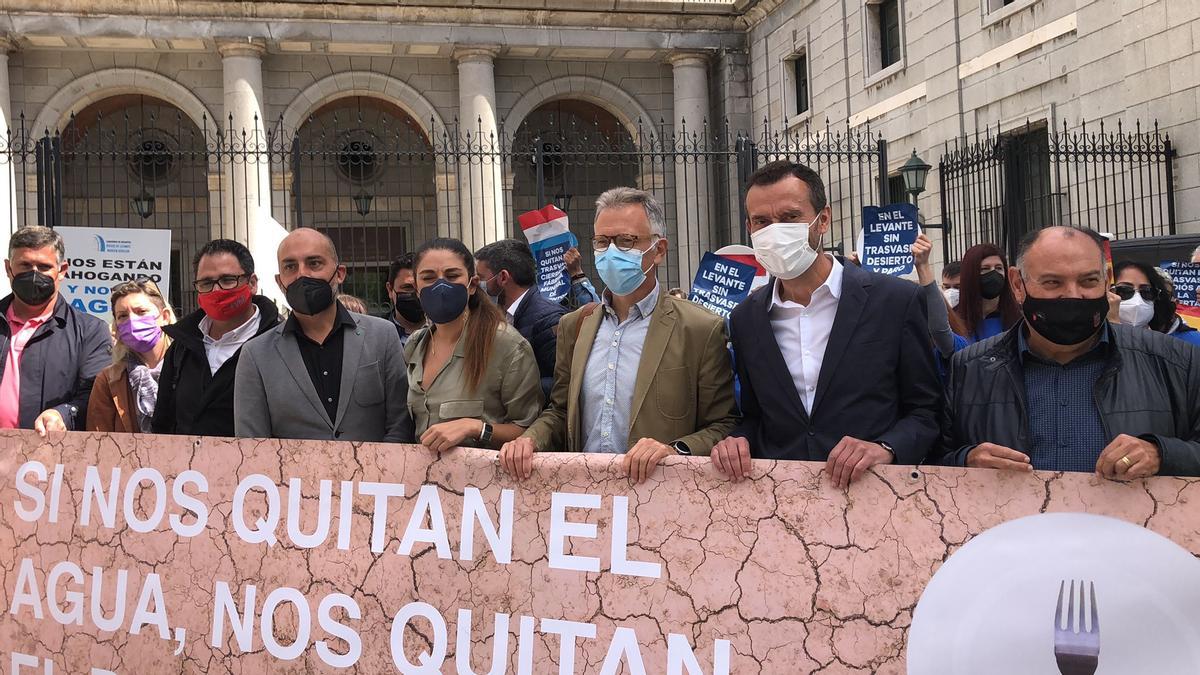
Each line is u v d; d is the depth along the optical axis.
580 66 22.09
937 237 15.75
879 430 3.08
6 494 3.90
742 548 2.87
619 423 3.47
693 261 21.38
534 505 3.11
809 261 3.20
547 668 3.06
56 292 4.67
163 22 19.17
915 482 2.70
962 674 2.63
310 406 3.75
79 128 21.69
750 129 22.00
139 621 3.63
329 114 22.97
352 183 22.84
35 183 19.70
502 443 3.48
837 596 2.76
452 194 21.06
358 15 19.86
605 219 3.49
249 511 3.48
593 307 3.86
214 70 20.36
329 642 3.34
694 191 21.48
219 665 3.49
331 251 3.82
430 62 21.19
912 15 16.48
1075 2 12.88
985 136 14.81
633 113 22.28
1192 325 6.54
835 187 18.67
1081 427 2.82
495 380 3.73
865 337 3.14
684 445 3.21
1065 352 2.88
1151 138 11.70
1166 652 2.44
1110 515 2.51
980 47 14.84
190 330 4.23
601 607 3.02
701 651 2.89
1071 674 2.51
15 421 4.47
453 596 3.20
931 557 2.67
